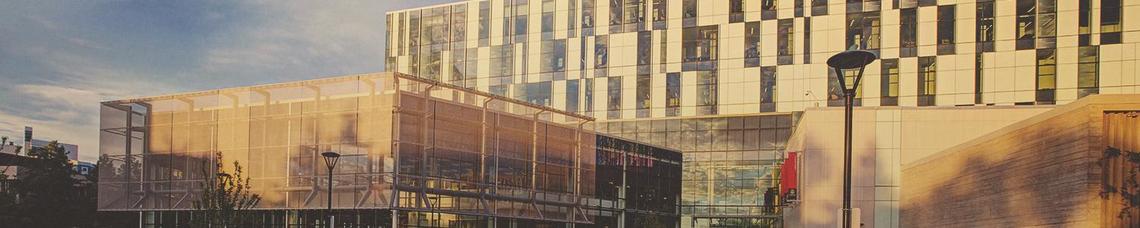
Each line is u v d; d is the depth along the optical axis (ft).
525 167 170.60
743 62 228.43
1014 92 204.03
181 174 162.30
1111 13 198.39
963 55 208.64
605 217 203.10
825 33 220.84
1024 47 204.23
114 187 169.07
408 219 146.10
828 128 138.92
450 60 260.21
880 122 136.15
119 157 169.37
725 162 229.25
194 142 162.81
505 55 252.83
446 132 153.17
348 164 146.51
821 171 138.31
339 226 150.61
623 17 241.55
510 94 250.98
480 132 160.56
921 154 134.51
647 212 220.02
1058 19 202.08
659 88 236.02
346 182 146.20
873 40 216.54
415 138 146.82
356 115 147.13
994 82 205.77
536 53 249.34
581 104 242.58
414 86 159.02
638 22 239.91
